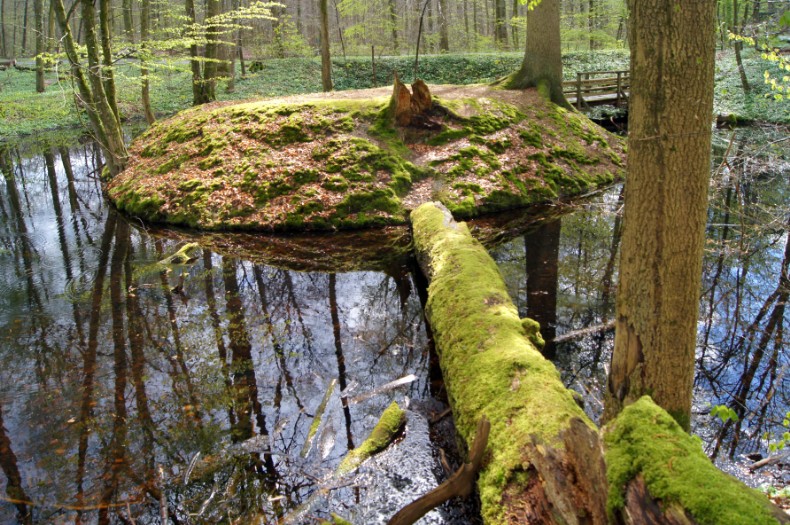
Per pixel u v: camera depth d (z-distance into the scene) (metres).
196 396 5.38
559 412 3.46
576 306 7.04
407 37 35.38
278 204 10.98
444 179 11.80
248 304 7.57
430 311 6.07
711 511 2.12
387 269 8.76
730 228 9.63
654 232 3.24
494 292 5.60
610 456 2.54
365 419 4.93
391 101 12.73
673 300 3.30
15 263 9.14
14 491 4.16
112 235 10.56
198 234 10.61
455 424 4.27
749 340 6.02
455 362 4.72
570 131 14.27
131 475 4.32
